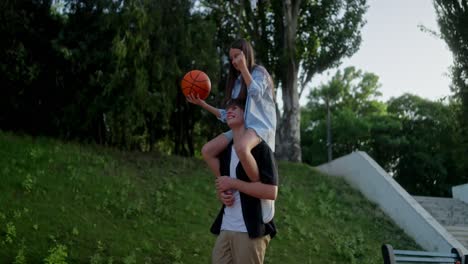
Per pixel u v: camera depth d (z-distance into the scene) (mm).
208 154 4492
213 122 18766
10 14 15602
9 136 14461
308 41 21641
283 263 10609
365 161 16812
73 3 15867
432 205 17453
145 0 15680
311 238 12383
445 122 29312
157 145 19344
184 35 16547
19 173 11914
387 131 37219
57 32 16469
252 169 4164
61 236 9500
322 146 40469
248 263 4234
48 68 16234
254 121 4277
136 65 15359
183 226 11461
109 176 13398
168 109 16344
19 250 8445
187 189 13945
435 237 13477
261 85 4293
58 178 12266
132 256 9109
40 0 16438
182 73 16797
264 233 4273
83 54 15422
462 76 18688
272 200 4332
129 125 15906
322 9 21391
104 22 15242
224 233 4328
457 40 18609
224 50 20359
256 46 21531
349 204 15648
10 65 15688
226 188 4273
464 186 18609
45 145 14484
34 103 16391
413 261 7285
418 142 35250
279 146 21203
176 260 9727
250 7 21656
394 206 15117
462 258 7750
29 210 10188
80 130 16109
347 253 11781
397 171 36625
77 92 15695
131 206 11586
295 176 17172
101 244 9562
